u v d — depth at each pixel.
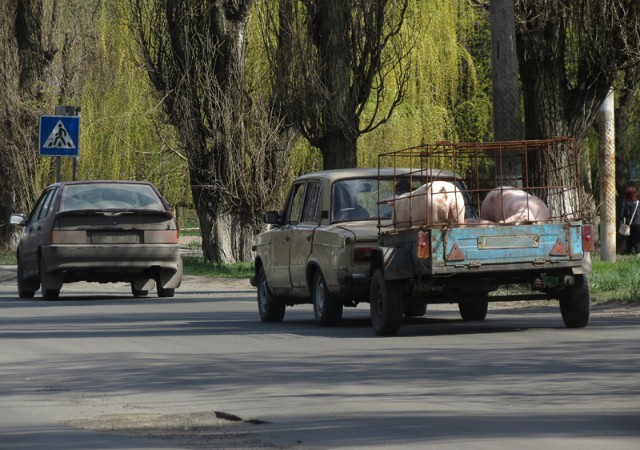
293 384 22.88
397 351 28.25
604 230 65.62
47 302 48.88
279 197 72.75
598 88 51.06
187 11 71.19
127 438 17.66
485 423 18.22
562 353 26.94
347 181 36.09
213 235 73.31
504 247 31.34
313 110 60.41
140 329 35.78
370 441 16.95
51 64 88.75
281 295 38.41
